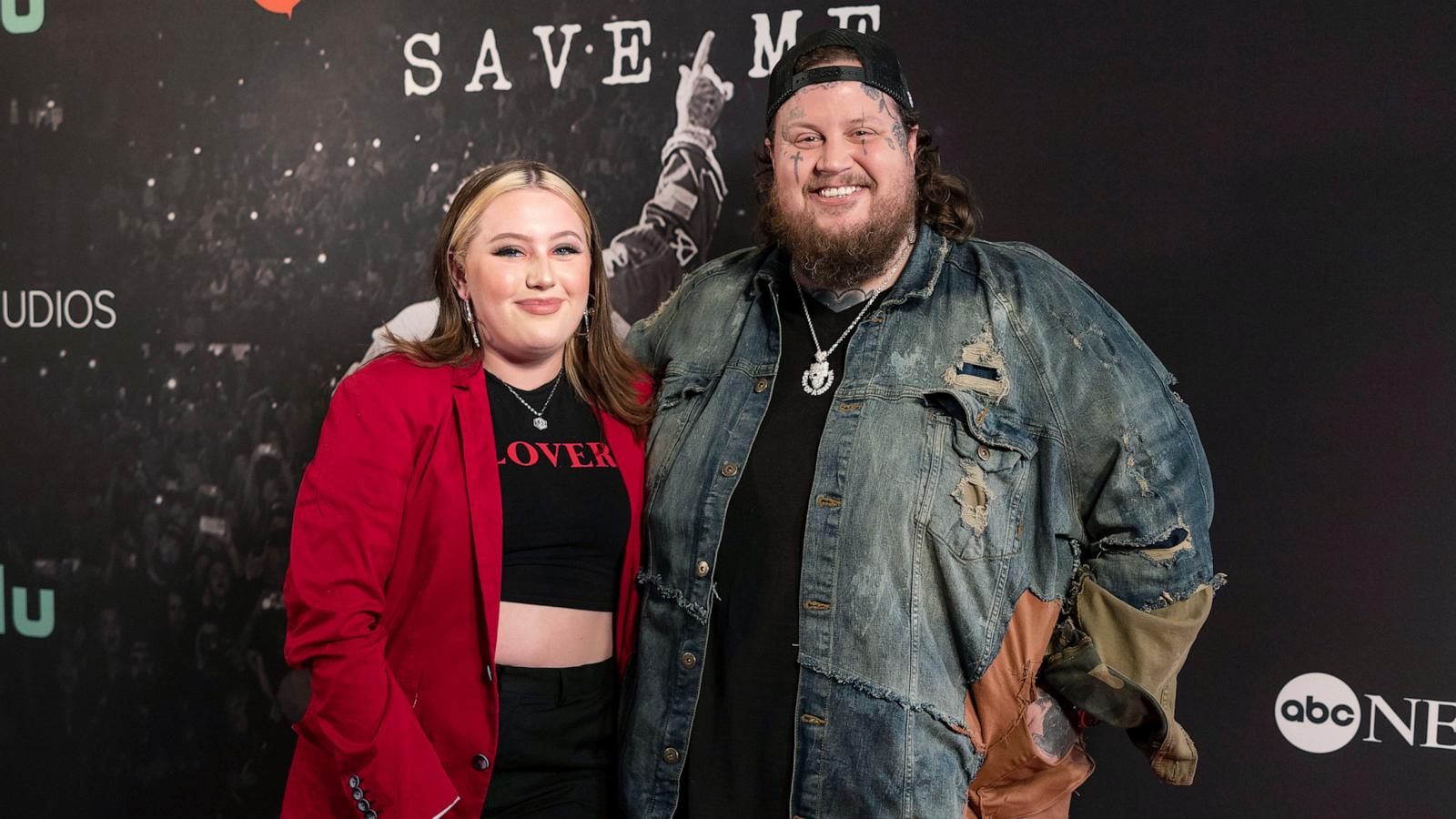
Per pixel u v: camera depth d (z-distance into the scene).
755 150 1.91
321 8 2.29
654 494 1.64
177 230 2.40
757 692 1.48
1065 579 1.54
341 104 2.30
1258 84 1.90
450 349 1.61
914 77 2.05
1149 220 1.96
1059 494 1.49
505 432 1.62
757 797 1.48
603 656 1.68
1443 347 1.84
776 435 1.55
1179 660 1.48
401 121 2.28
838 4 2.07
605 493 1.64
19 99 2.46
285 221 2.35
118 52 2.40
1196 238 1.94
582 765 1.63
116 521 2.48
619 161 2.19
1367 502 1.90
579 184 2.21
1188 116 1.93
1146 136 1.96
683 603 1.55
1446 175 1.83
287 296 2.36
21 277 2.49
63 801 2.56
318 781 1.55
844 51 1.56
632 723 1.59
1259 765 1.97
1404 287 1.86
